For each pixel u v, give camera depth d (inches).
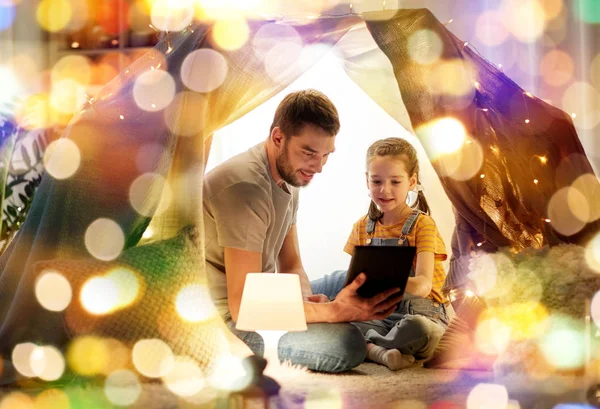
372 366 85.2
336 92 123.4
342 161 122.7
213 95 82.6
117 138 82.6
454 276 93.5
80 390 67.9
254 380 70.4
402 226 100.0
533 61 117.0
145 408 61.3
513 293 71.3
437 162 83.9
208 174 84.7
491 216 85.7
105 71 141.7
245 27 83.9
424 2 124.0
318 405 62.7
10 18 141.8
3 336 74.0
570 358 68.7
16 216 118.6
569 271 70.2
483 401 64.7
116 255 77.4
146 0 141.5
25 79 141.1
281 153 84.4
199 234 77.2
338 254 121.8
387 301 81.7
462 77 83.8
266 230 83.0
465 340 84.7
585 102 112.6
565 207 85.4
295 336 81.5
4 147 115.6
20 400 64.1
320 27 85.9
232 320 81.4
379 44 84.6
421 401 64.7
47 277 72.9
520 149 86.4
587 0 112.7
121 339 71.0
